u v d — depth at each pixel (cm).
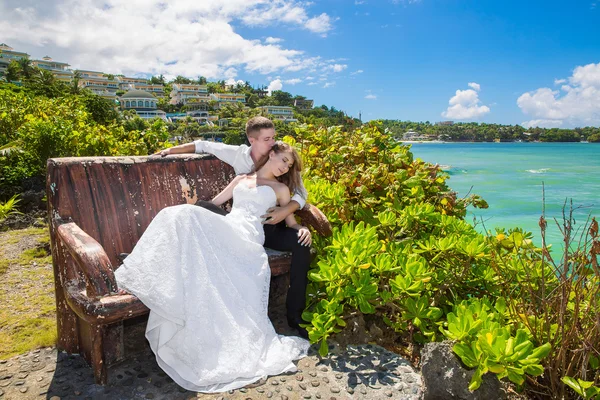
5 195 590
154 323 212
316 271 273
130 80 16512
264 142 297
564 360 190
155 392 203
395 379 217
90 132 668
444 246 272
